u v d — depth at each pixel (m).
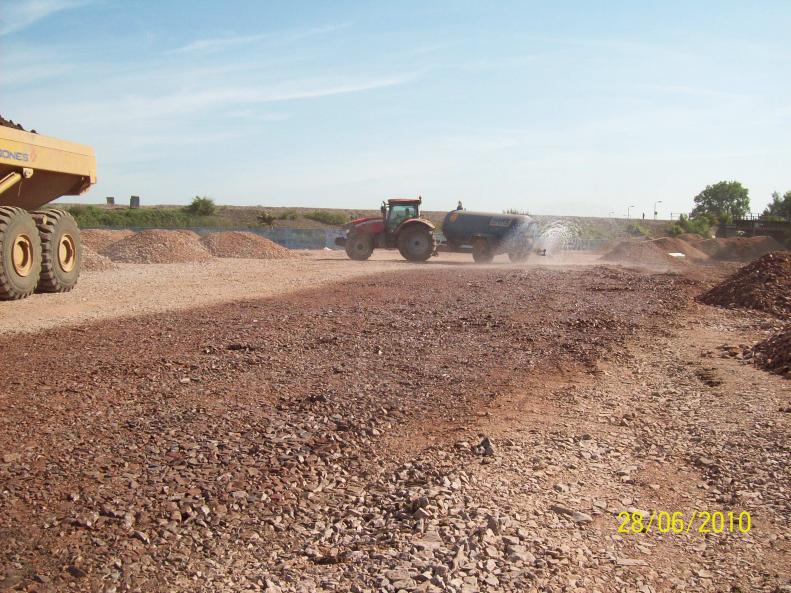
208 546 3.05
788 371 6.55
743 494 3.82
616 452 4.49
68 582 2.70
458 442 4.51
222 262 21.91
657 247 29.80
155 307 10.35
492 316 9.95
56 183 12.05
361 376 6.16
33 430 4.35
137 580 2.74
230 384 5.66
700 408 5.48
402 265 21.73
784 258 12.87
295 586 2.75
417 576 2.81
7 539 2.98
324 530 3.26
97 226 46.19
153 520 3.23
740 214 91.38
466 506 3.54
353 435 4.57
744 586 2.88
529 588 2.78
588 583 2.86
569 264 23.95
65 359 6.43
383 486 3.78
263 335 7.92
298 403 5.18
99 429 4.41
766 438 4.70
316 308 10.46
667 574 2.97
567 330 9.02
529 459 4.29
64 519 3.18
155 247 21.83
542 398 5.75
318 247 40.75
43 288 11.82
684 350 7.89
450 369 6.61
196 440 4.27
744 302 11.70
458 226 24.86
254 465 3.93
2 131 9.87
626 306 11.55
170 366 6.19
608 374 6.69
